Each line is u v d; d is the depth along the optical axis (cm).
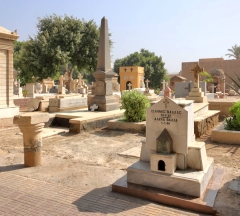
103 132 1007
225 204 389
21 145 805
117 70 5909
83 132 1009
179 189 414
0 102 1233
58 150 741
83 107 1623
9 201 418
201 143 466
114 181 498
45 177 520
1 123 1138
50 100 1445
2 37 1190
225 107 1427
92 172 550
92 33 2897
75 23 2836
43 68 2695
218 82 3734
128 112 1041
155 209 388
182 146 430
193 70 1342
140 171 443
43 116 594
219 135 830
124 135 947
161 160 428
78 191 453
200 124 941
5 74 1245
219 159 648
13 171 557
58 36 2752
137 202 411
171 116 432
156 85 5422
